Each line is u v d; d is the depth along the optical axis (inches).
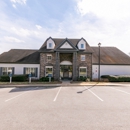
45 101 281.6
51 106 242.2
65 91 419.8
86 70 784.9
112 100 293.6
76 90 440.8
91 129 149.2
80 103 265.1
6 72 788.6
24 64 794.8
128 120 176.9
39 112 208.1
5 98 314.2
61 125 159.5
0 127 154.4
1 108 230.4
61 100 291.3
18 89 470.9
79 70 783.1
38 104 256.4
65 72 820.0
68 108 229.8
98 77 776.3
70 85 570.3
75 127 154.1
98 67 808.9
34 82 658.8
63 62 815.1
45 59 781.3
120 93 384.5
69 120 175.3
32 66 794.8
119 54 930.1
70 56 817.5
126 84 599.8
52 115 194.2
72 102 273.0
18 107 236.1
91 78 780.0
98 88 490.9
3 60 794.8
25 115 194.4
